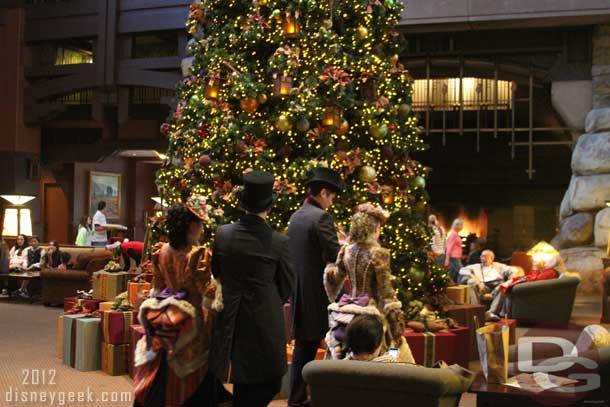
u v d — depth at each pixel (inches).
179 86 336.2
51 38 877.8
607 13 528.7
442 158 821.2
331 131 298.2
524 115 742.5
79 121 898.7
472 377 155.3
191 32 344.2
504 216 834.2
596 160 569.6
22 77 898.7
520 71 604.7
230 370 183.6
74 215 896.3
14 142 898.7
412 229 310.3
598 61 581.3
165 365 173.2
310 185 222.4
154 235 324.5
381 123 305.3
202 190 295.7
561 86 589.3
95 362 288.2
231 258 175.6
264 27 309.6
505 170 807.7
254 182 179.9
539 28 588.7
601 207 572.7
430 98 657.0
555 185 812.6
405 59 614.9
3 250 564.4
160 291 178.2
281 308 179.0
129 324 282.2
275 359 174.1
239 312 173.8
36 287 592.1
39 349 335.6
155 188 965.2
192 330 172.2
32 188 919.7
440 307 315.3
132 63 836.6
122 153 933.2
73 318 295.9
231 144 293.3
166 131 340.2
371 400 143.7
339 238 228.8
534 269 434.9
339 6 311.3
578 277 427.8
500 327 177.9
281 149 303.1
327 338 195.2
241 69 306.7
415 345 261.9
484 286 456.1
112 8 838.5
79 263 528.1
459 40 601.6
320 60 299.3
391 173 314.5
